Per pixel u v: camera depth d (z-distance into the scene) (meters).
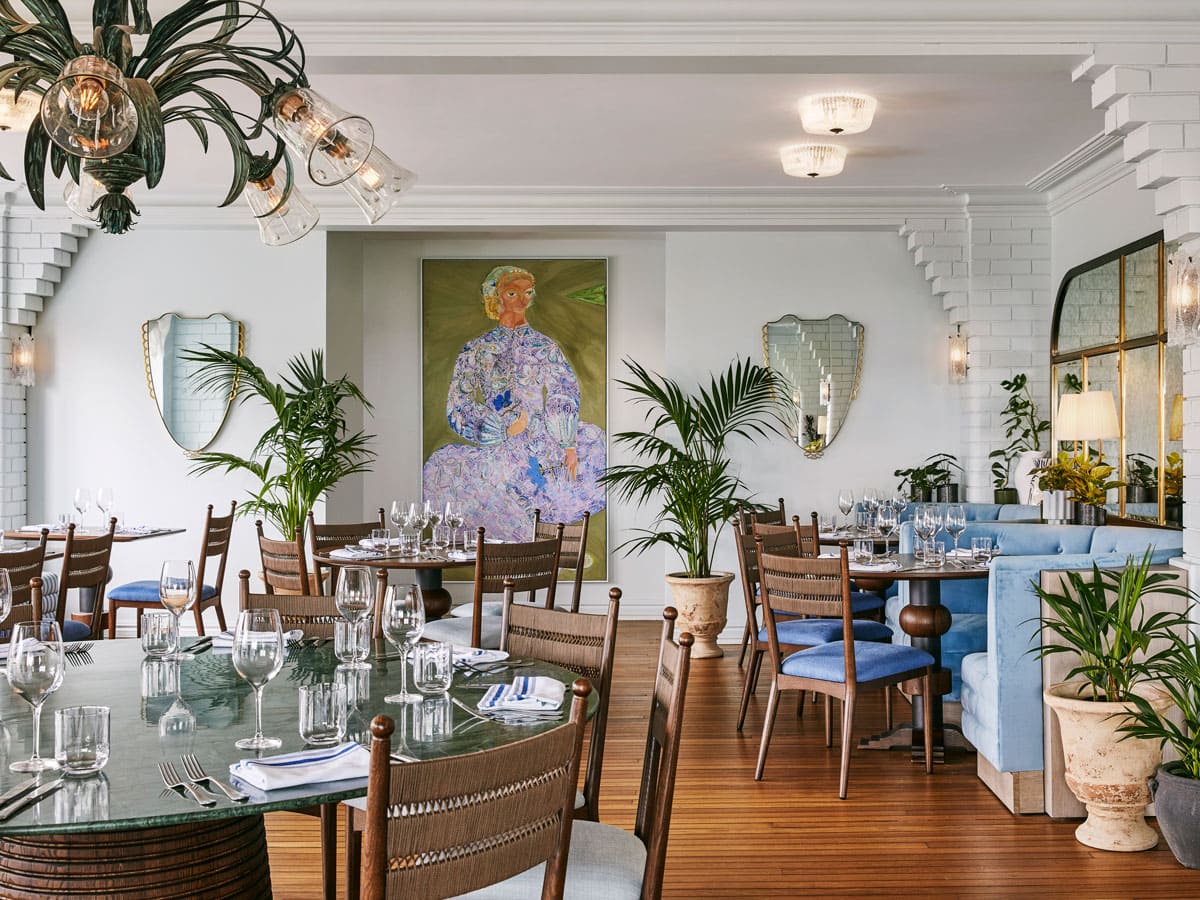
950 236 7.33
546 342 8.55
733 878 3.34
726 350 7.68
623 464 8.52
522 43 4.11
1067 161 6.36
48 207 7.34
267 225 3.00
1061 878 3.34
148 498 7.66
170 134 5.89
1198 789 3.31
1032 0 4.10
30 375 7.49
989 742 4.01
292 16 4.07
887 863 3.46
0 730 2.14
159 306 7.66
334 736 1.99
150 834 1.97
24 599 4.30
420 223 7.43
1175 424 5.42
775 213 7.43
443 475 8.54
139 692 2.46
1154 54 4.10
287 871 3.38
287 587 5.09
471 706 2.35
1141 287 5.81
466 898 2.11
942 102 5.33
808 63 4.21
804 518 7.65
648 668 6.58
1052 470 6.11
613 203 7.38
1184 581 4.02
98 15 2.27
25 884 1.94
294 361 7.64
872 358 7.65
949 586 5.84
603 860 2.23
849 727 4.14
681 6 4.10
